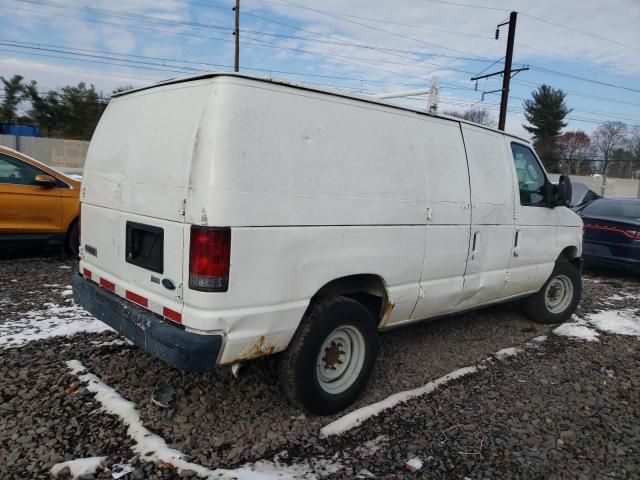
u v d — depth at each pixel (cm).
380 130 373
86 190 412
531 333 577
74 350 438
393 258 382
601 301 749
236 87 296
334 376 366
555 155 5175
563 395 419
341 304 351
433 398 397
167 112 326
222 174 284
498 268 498
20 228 721
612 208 986
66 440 308
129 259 348
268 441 321
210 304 288
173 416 340
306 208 321
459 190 439
